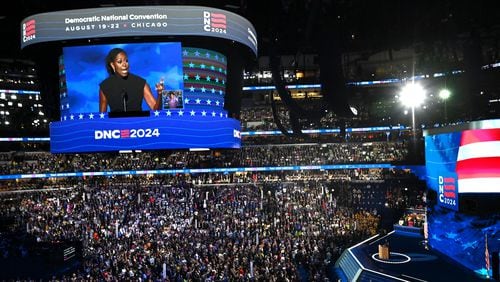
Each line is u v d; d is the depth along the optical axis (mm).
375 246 30250
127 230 32844
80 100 29359
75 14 28016
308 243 29078
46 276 26984
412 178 47906
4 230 36781
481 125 21203
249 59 36844
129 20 27891
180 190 46594
